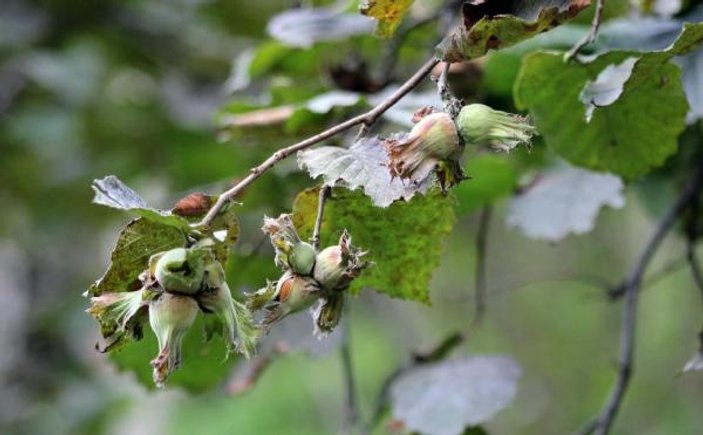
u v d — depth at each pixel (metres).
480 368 1.55
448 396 1.53
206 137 2.27
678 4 1.49
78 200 2.94
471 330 1.60
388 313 3.22
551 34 1.50
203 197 1.31
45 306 3.32
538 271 4.25
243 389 1.57
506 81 1.52
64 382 3.20
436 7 1.62
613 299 1.62
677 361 4.53
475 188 1.54
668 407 4.50
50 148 2.80
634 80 1.36
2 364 3.23
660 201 1.65
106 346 1.29
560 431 4.70
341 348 1.59
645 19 1.51
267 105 1.58
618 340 4.80
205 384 1.53
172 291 1.27
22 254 3.38
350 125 1.33
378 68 1.68
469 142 1.29
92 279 3.39
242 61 1.77
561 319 5.00
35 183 2.94
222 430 5.50
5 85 2.83
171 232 1.30
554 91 1.42
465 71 1.51
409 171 1.29
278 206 1.57
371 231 1.37
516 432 4.73
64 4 2.64
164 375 1.26
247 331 1.29
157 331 1.27
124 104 2.67
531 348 4.95
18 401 3.15
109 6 2.67
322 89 1.58
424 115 1.31
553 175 1.59
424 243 1.38
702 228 1.61
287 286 1.30
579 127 1.43
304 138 1.54
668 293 4.68
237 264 1.52
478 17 1.33
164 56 2.67
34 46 2.64
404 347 3.10
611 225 3.88
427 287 1.39
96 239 3.50
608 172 1.45
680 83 1.40
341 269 1.30
